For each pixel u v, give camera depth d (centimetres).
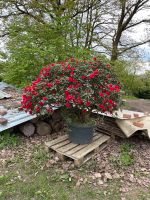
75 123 308
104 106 294
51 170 278
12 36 611
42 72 317
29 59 522
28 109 306
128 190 245
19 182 255
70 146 309
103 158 306
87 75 292
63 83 289
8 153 315
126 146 341
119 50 1055
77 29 754
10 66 553
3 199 228
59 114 397
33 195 235
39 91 293
